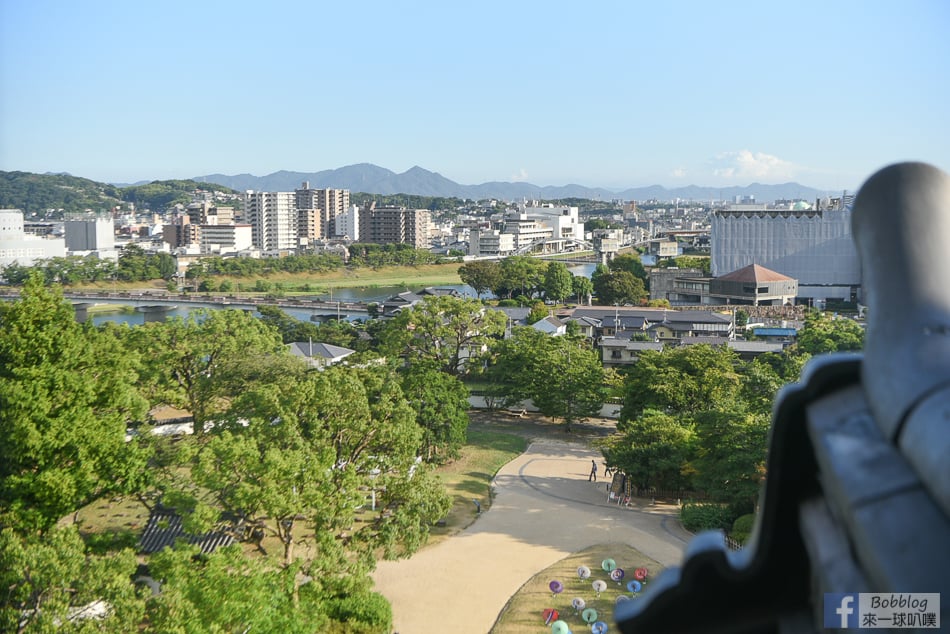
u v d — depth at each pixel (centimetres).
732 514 5959
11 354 4891
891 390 500
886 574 441
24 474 4581
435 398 7619
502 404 9869
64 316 5141
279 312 15888
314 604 4175
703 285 18625
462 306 9819
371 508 6334
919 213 575
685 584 604
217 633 3178
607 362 11912
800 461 579
